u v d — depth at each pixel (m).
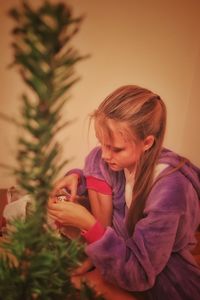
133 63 0.74
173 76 0.76
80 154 0.77
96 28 0.69
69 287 0.42
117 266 0.69
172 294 0.73
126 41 0.72
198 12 0.73
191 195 0.72
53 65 0.30
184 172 0.73
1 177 0.77
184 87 0.77
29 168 0.33
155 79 0.76
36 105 0.31
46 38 0.28
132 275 0.70
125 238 0.74
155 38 0.73
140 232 0.70
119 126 0.69
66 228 0.67
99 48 0.71
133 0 0.69
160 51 0.74
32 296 0.38
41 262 0.36
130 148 0.71
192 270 0.75
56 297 0.41
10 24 0.65
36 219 0.36
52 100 0.31
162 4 0.71
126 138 0.69
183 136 0.80
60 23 0.28
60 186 0.74
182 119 0.79
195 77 0.77
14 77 0.68
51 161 0.33
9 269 0.38
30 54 0.29
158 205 0.70
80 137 0.75
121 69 0.73
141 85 0.76
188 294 0.74
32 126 0.31
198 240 0.80
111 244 0.69
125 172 0.75
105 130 0.71
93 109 0.73
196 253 0.79
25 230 0.35
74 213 0.68
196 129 0.81
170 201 0.69
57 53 0.30
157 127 0.71
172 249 0.73
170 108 0.78
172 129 0.79
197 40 0.74
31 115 0.31
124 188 0.76
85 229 0.68
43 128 0.31
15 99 0.70
